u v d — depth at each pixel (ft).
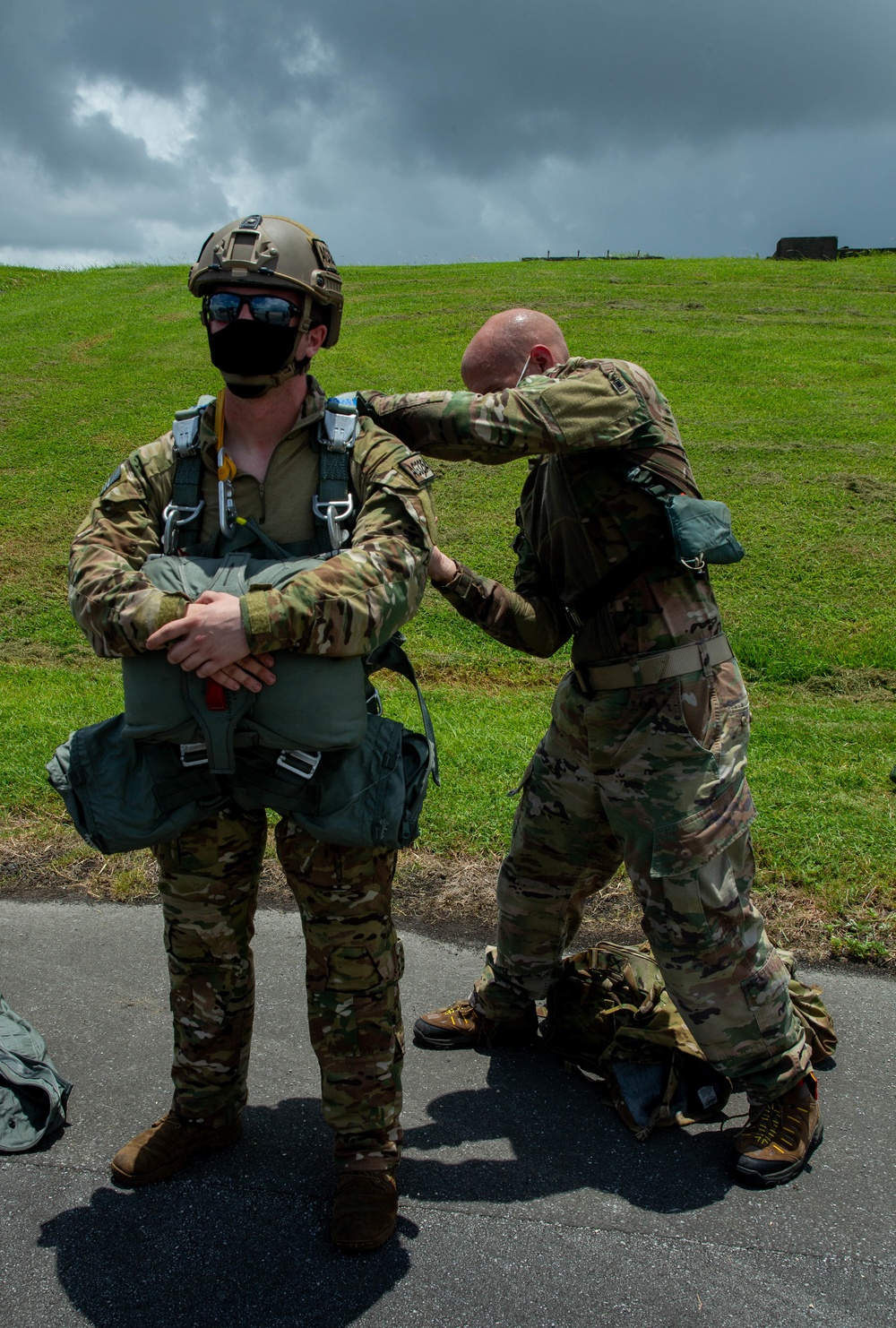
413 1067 9.48
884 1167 8.14
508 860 9.36
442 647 27.35
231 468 6.98
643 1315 6.66
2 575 30.76
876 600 28.96
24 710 19.75
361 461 7.04
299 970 11.00
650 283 72.13
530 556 9.22
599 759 8.15
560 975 9.70
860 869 12.66
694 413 44.55
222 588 6.59
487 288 69.77
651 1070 8.81
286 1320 6.58
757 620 27.99
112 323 60.70
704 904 7.86
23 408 45.47
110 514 7.14
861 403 45.80
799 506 35.09
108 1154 8.09
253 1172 7.91
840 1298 6.81
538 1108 8.86
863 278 74.64
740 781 8.13
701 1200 7.73
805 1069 8.14
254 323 6.58
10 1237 7.23
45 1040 9.59
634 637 7.98
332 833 6.84
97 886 12.65
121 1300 6.71
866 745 18.79
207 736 6.60
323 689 6.63
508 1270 7.00
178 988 7.63
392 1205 7.27
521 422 7.38
